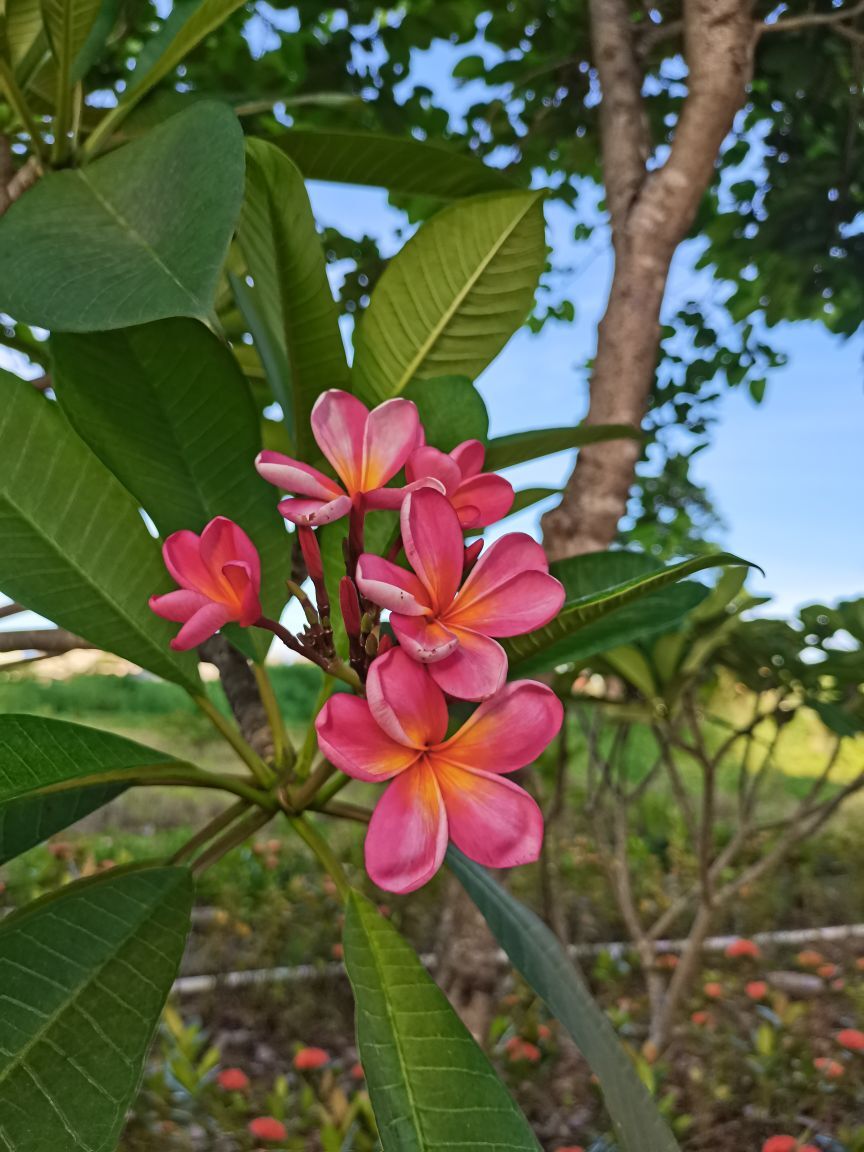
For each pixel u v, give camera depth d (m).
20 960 0.27
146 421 0.37
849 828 2.27
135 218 0.31
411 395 0.40
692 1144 1.06
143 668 0.35
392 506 0.29
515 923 0.37
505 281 0.43
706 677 1.10
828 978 1.43
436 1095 0.26
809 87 1.11
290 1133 0.98
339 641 0.37
